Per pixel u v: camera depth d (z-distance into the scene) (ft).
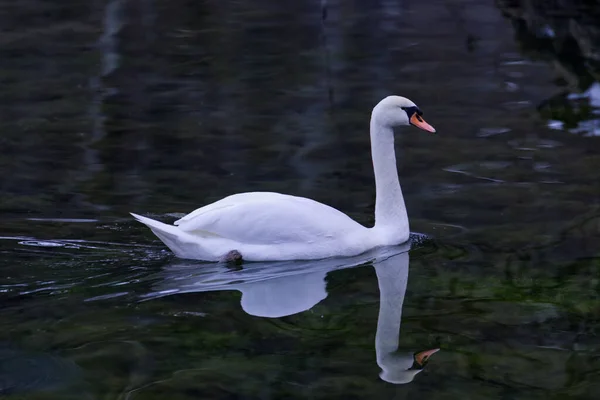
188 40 92.32
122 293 36.70
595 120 65.41
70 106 68.74
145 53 86.84
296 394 28.86
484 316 35.50
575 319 35.19
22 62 82.48
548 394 29.19
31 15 102.01
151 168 54.70
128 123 64.54
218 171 54.44
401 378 30.12
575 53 84.94
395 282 38.91
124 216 46.32
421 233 45.37
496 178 53.72
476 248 43.16
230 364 30.99
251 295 37.06
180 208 47.80
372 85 76.28
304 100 71.41
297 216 41.14
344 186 52.19
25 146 58.59
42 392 28.78
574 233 44.80
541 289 38.19
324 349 32.32
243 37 94.07
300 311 35.63
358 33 95.66
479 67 82.07
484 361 31.65
